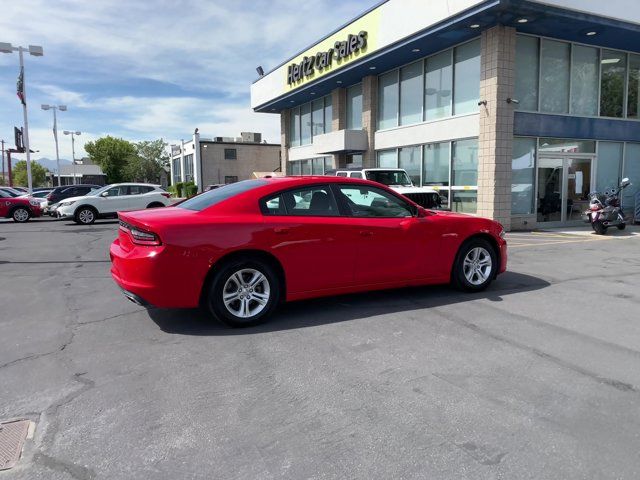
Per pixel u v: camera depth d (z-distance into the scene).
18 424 2.99
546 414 3.08
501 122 12.98
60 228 16.45
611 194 13.13
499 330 4.71
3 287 6.79
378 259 5.42
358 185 5.50
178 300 4.53
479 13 11.84
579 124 14.55
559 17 12.13
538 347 4.25
